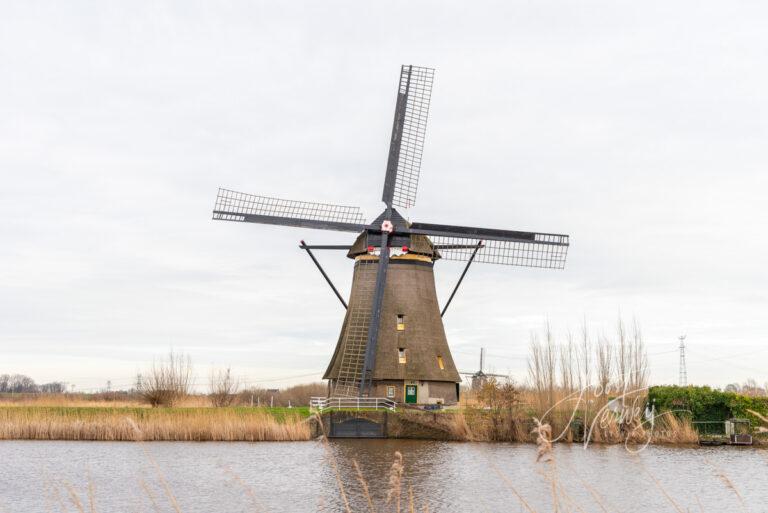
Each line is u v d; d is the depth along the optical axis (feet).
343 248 196.03
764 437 168.35
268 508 90.12
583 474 118.01
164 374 196.54
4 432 162.61
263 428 165.99
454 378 194.29
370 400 179.93
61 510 88.48
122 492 100.78
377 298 185.37
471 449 151.23
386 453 142.72
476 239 190.80
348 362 186.80
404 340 190.49
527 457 137.59
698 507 92.68
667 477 115.75
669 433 171.12
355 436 175.22
